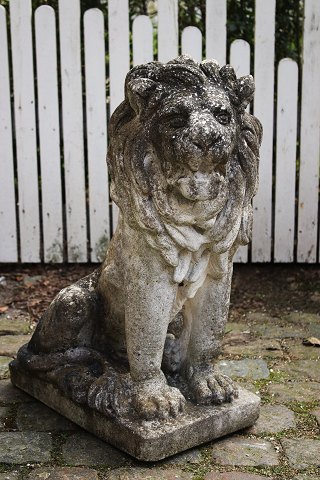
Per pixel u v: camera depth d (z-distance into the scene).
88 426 2.94
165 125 2.50
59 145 4.87
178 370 3.07
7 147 4.86
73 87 4.78
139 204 2.57
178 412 2.80
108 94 5.28
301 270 5.03
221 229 2.63
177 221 2.57
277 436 2.96
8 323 4.24
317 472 2.72
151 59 4.74
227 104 2.52
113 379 2.88
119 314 2.97
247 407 2.96
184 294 2.79
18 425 3.04
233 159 2.63
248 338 4.03
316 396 3.32
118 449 2.83
